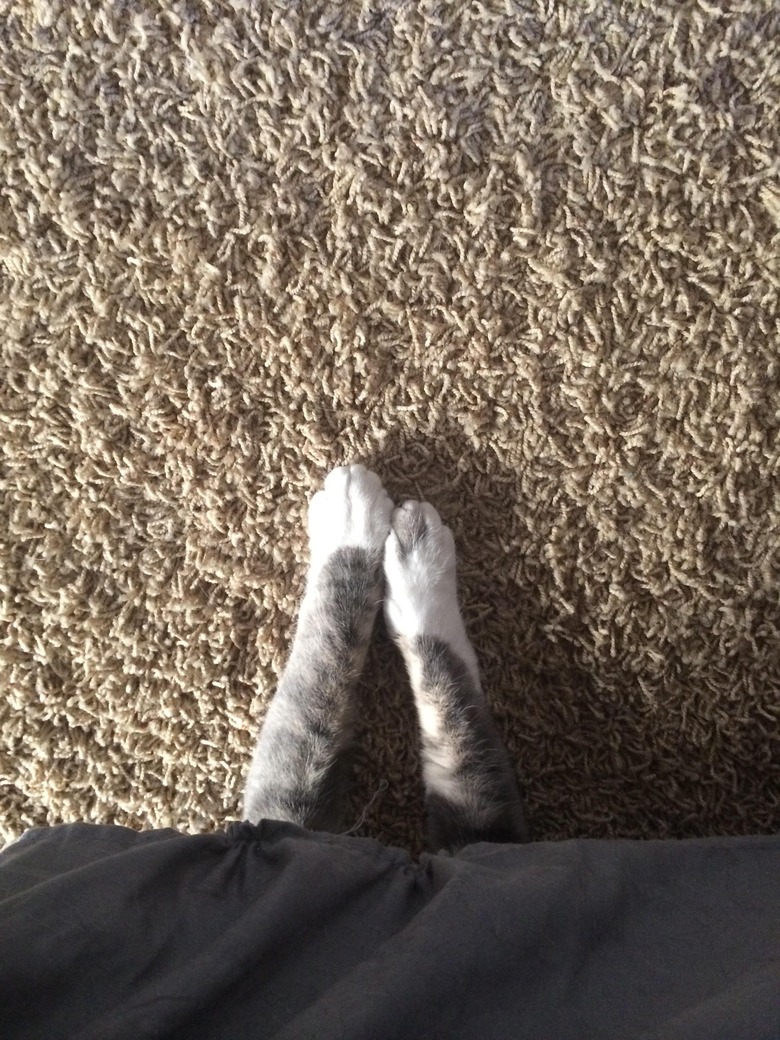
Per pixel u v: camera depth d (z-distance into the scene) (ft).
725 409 3.44
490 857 2.39
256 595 3.52
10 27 3.48
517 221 3.45
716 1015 1.72
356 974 1.85
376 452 3.51
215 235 3.49
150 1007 1.66
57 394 3.54
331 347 3.49
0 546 3.55
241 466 3.51
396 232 3.45
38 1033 1.61
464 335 3.46
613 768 3.44
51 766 3.52
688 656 3.44
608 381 3.45
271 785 3.02
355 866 2.22
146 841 2.25
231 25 3.43
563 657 3.48
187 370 3.51
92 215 3.50
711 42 3.38
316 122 3.44
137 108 3.48
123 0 3.45
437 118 3.42
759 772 3.41
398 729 3.47
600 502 3.47
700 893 2.19
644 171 3.42
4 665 3.54
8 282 3.54
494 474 3.50
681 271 3.43
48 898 1.81
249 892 2.07
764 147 3.39
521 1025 1.80
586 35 3.40
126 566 3.55
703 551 3.44
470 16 3.40
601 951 1.99
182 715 3.51
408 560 3.32
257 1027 1.75
